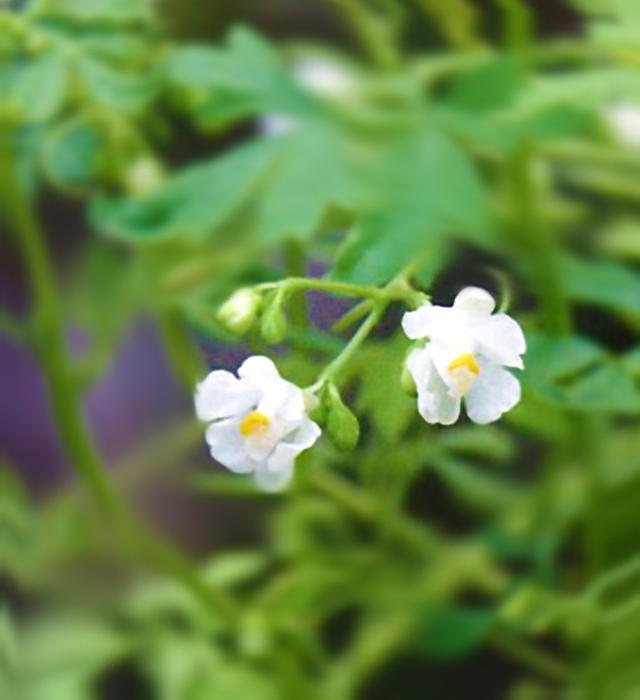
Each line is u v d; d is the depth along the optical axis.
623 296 0.15
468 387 0.13
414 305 0.13
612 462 0.15
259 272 0.15
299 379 0.14
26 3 0.15
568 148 0.15
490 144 0.15
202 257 0.15
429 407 0.13
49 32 0.15
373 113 0.15
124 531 0.15
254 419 0.13
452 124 0.15
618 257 0.15
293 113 0.15
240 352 0.15
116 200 0.15
